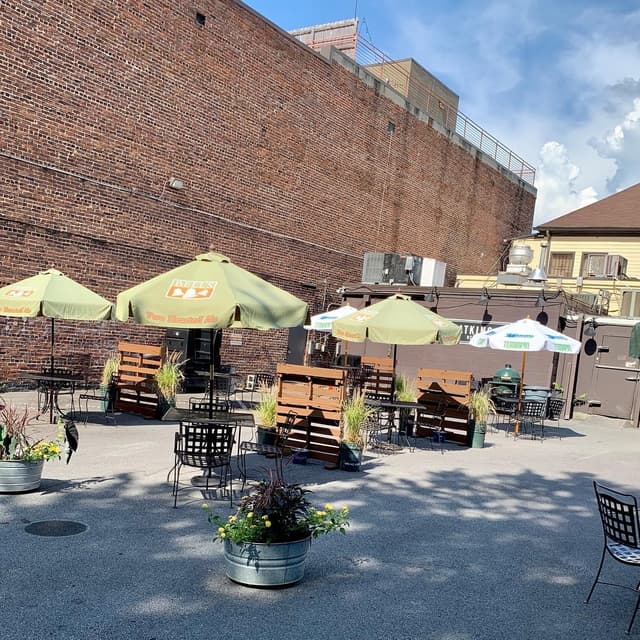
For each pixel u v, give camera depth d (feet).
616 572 20.04
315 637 14.37
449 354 66.54
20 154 46.03
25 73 45.98
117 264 53.06
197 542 19.76
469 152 104.06
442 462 35.42
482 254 110.01
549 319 62.08
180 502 23.76
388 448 38.55
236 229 64.03
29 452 23.70
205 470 28.86
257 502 17.38
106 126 51.65
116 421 39.32
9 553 17.79
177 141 57.52
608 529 17.83
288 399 32.91
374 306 41.01
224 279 24.73
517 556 20.89
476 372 64.75
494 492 29.37
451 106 114.11
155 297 24.41
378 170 84.38
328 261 76.69
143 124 54.49
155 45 55.06
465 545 21.58
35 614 14.48
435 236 97.04
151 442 33.71
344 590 17.12
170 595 16.01
